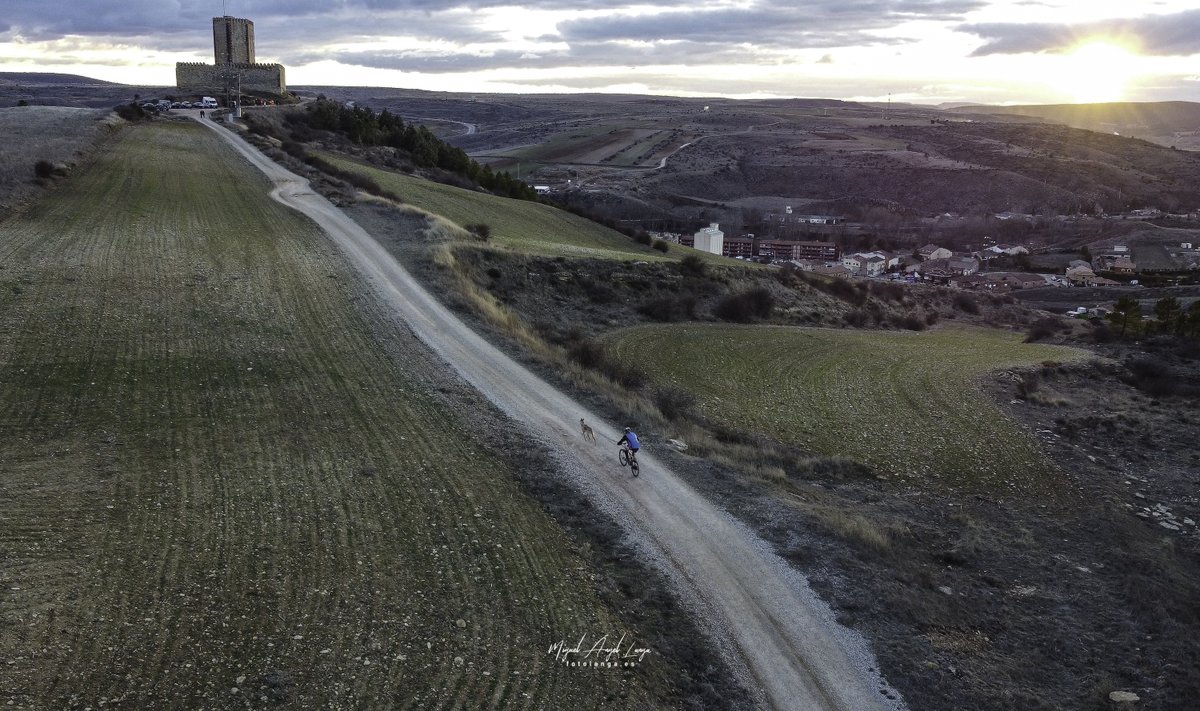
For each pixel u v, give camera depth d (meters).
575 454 29.50
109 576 18.42
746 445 36.00
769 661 19.39
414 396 32.25
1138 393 53.41
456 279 50.81
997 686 19.70
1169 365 60.94
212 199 62.59
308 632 17.45
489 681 16.83
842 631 20.84
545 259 61.56
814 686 18.72
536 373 37.84
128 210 55.88
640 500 26.61
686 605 21.12
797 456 35.72
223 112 117.19
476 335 41.50
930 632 21.67
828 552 24.70
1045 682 20.38
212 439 26.33
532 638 18.50
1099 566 28.47
